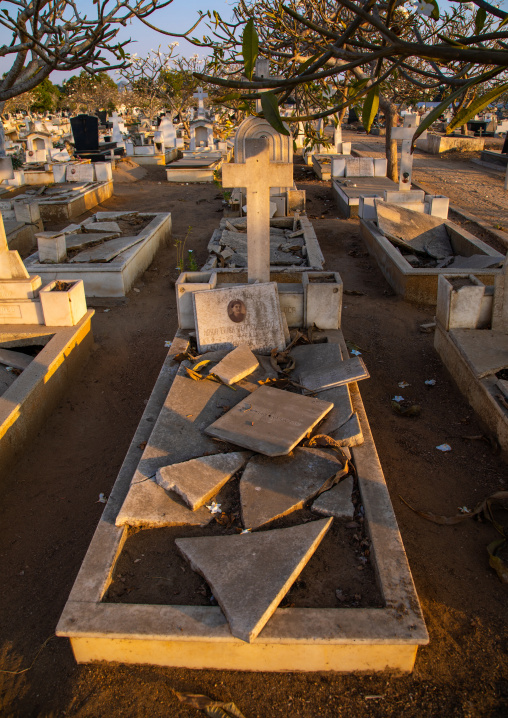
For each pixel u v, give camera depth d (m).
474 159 26.09
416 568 3.92
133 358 7.25
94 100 42.50
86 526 4.42
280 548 3.42
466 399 5.97
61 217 13.47
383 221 10.86
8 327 6.66
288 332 6.16
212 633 2.91
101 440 5.56
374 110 1.41
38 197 13.85
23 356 6.42
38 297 6.73
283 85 1.38
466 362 5.86
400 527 4.30
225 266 8.98
